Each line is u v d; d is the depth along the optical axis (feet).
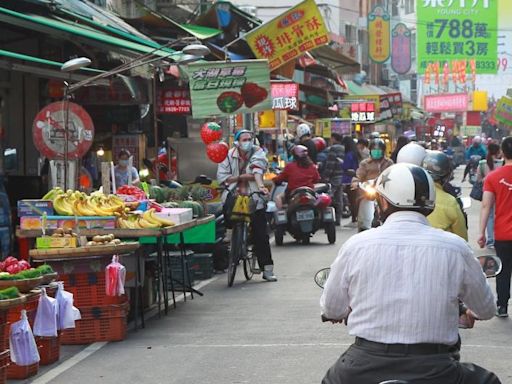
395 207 21.15
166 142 92.68
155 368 38.14
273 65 97.45
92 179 81.56
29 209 46.68
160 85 89.81
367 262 20.34
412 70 400.67
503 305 47.57
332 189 104.01
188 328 46.57
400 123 278.05
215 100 74.43
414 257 20.21
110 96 79.25
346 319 21.79
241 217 60.75
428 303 19.84
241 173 62.08
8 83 74.23
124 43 67.05
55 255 42.55
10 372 36.58
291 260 74.23
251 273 64.44
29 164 77.25
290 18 95.81
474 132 402.11
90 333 43.73
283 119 125.29
